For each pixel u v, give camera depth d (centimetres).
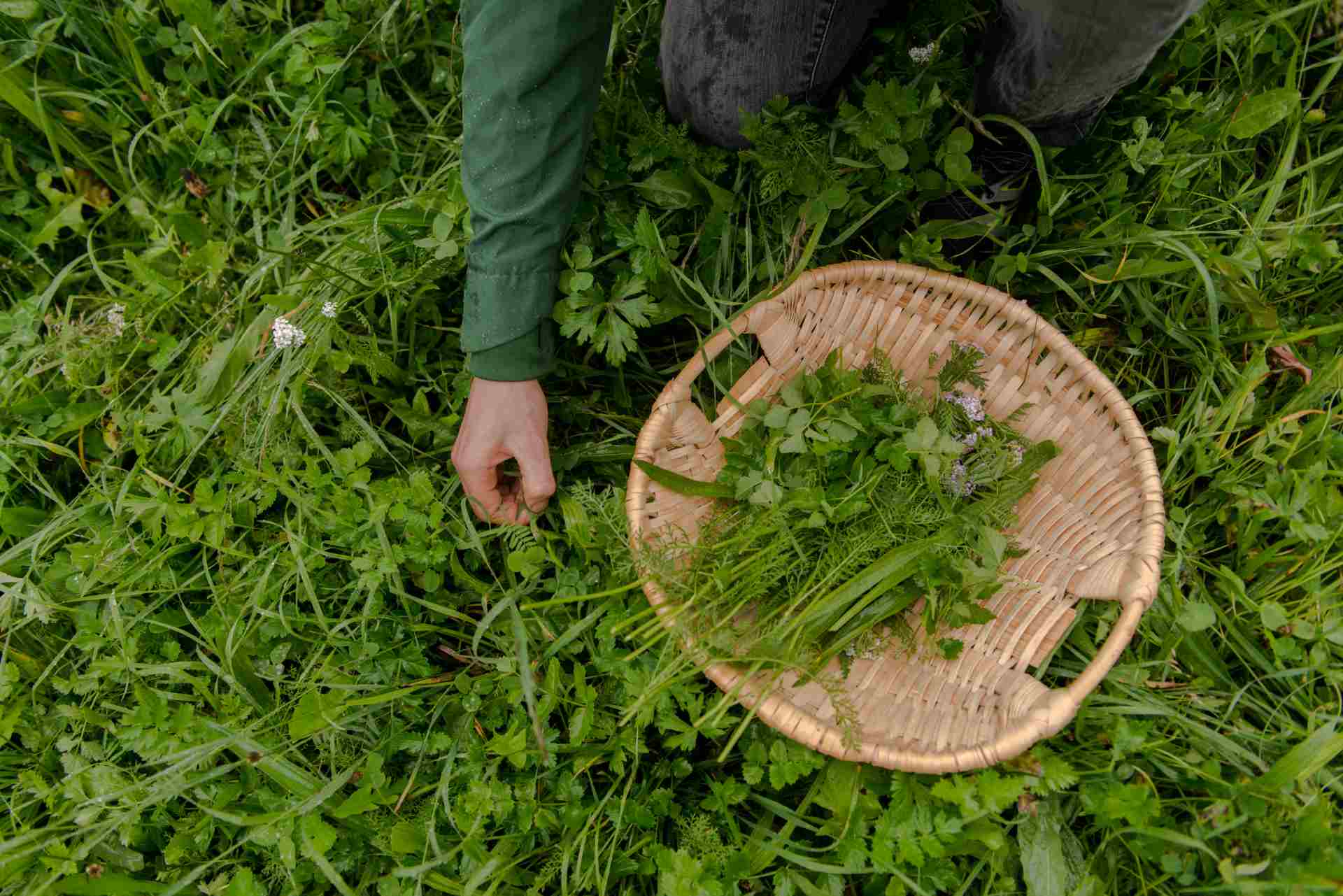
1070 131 139
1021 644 131
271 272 158
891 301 144
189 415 146
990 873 122
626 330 135
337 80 168
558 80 108
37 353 155
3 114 170
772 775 123
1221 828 117
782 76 144
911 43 160
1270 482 134
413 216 148
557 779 130
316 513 138
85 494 151
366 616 131
